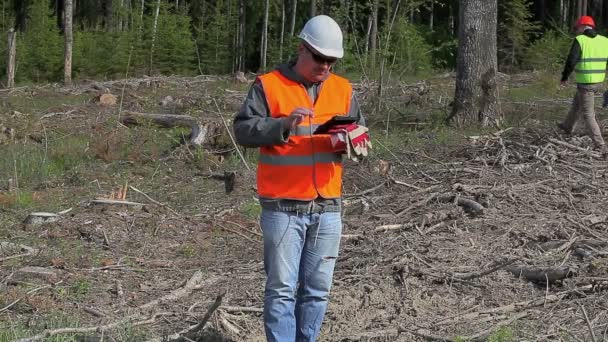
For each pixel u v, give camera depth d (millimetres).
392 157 11883
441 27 38500
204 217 9156
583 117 12445
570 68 12398
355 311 6379
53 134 14383
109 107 18219
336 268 7324
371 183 10562
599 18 38625
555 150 11766
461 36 15320
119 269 7461
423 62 24719
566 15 39125
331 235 5070
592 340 5539
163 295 6840
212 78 25484
